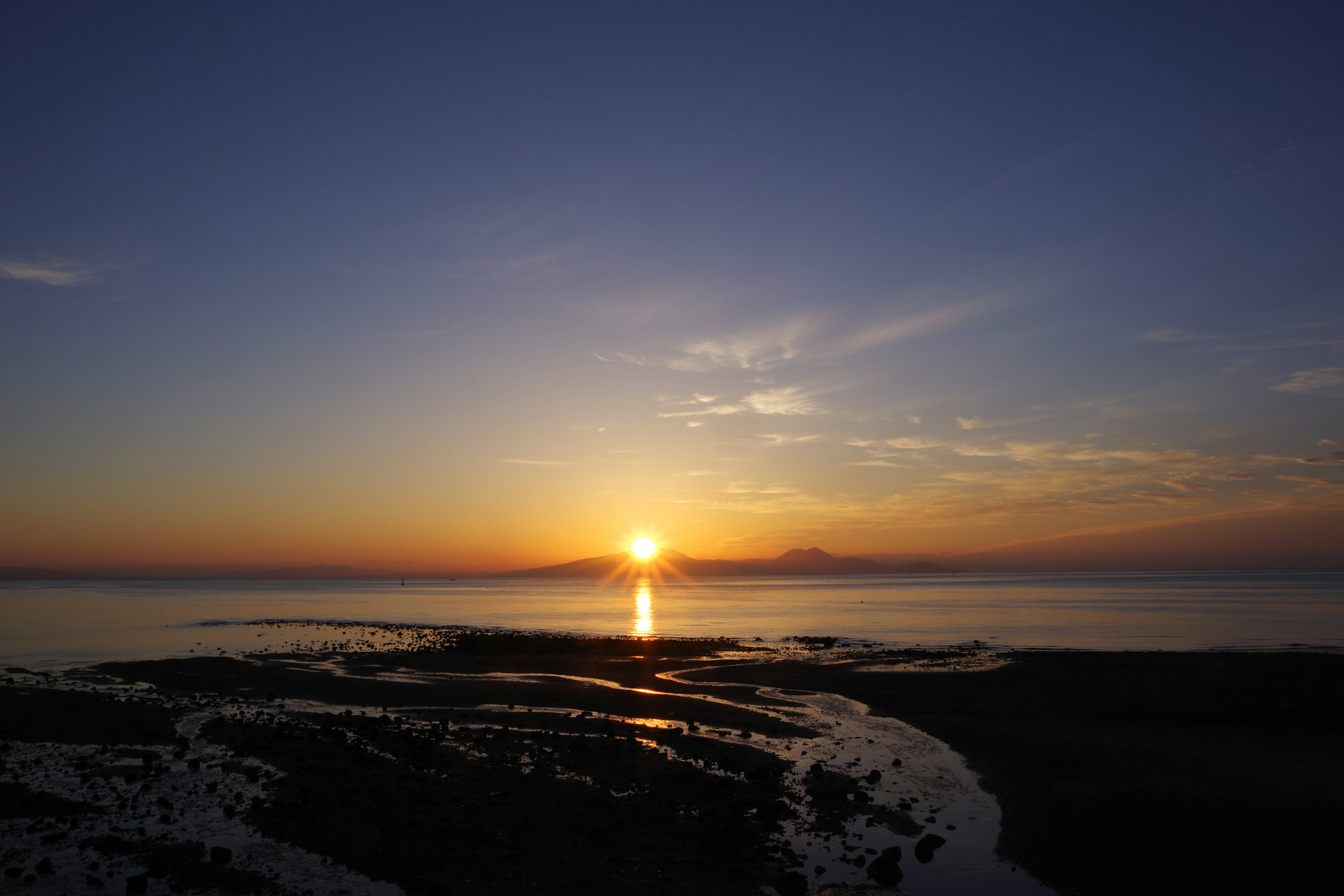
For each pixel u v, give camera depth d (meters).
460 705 30.75
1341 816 16.28
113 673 39.41
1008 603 130.00
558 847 14.38
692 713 29.27
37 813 15.65
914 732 25.98
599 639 61.69
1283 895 12.65
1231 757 21.55
